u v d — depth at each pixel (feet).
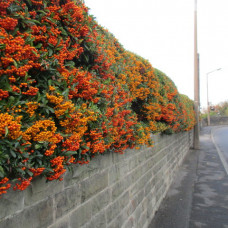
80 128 6.36
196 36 53.01
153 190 16.97
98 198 8.78
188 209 17.78
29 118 5.24
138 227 13.20
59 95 5.86
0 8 5.08
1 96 4.83
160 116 18.69
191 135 60.64
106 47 10.77
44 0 6.31
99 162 8.98
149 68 16.79
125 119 11.00
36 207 5.75
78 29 7.06
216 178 27.22
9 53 4.89
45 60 5.76
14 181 5.11
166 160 22.68
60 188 6.64
